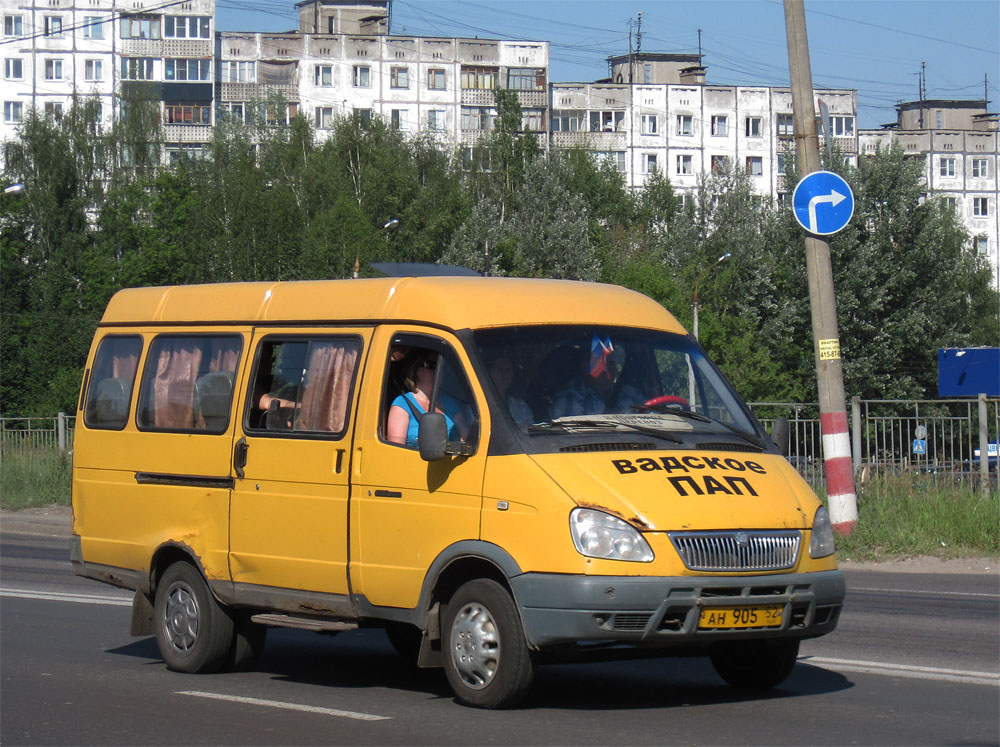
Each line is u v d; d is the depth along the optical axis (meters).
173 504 10.44
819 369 18.27
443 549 8.46
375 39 108.44
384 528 8.85
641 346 9.33
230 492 9.96
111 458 11.08
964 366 20.30
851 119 118.81
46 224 82.06
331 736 7.86
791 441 20.11
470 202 82.19
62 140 83.88
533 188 79.00
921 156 66.50
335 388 9.42
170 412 10.65
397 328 9.17
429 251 78.94
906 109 144.00
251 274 76.38
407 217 78.00
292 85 106.75
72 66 103.00
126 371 11.19
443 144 89.94
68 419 30.53
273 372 9.95
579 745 7.48
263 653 11.48
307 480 9.40
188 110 103.69
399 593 8.73
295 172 82.38
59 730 8.17
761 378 66.06
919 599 14.22
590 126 113.31
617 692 9.29
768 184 115.25
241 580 9.85
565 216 77.44
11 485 29.12
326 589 9.23
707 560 7.92
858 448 19.77
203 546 10.12
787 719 8.25
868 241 63.84
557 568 7.88
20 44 102.81
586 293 9.56
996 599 14.21
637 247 81.94
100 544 11.10
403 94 109.00
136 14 103.19
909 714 8.39
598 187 91.19
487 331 8.88
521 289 9.30
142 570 10.70
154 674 10.27
